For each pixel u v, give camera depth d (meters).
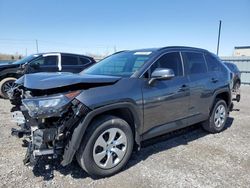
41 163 3.60
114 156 3.37
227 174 3.44
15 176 3.25
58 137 2.90
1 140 4.48
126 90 3.36
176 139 4.82
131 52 4.42
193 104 4.50
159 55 4.03
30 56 9.67
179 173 3.44
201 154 4.11
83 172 3.41
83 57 10.16
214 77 5.05
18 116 3.59
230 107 5.73
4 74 8.84
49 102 2.84
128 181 3.21
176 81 4.15
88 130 3.09
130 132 3.46
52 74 3.55
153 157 3.95
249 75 18.33
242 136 5.14
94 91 3.08
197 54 4.87
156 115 3.79
